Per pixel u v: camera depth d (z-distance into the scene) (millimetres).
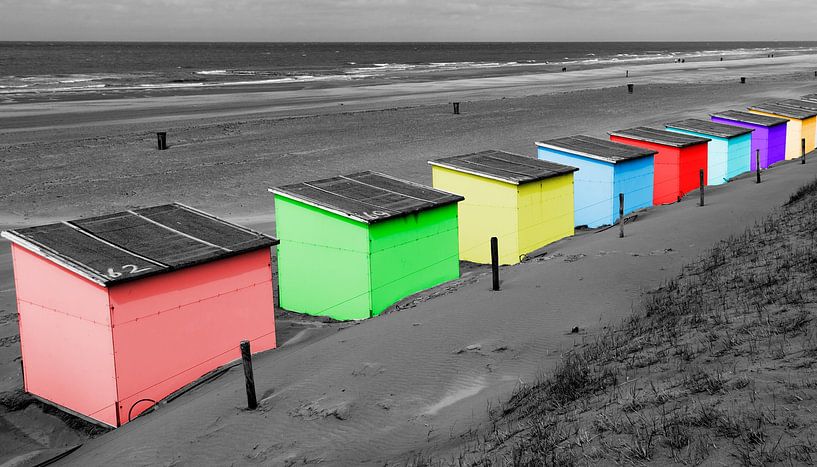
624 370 8078
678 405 6523
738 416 5926
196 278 11859
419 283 16328
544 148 22781
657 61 170000
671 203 23156
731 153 28172
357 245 15117
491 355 9859
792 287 9680
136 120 52656
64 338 11367
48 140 42406
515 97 69875
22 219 26125
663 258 14383
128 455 8328
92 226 12617
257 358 12484
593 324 10633
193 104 66062
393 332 11359
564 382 8109
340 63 174625
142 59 183625
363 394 9008
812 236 12602
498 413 7855
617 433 6270
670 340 8750
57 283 11266
